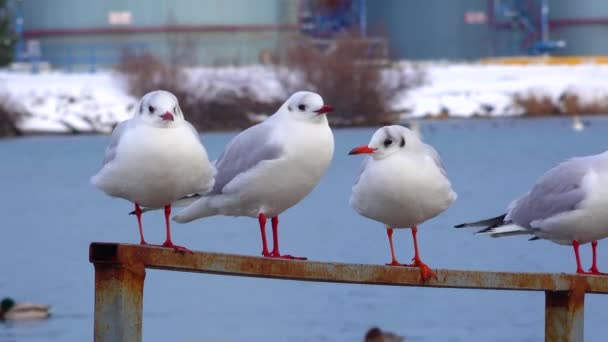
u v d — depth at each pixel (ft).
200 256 31.83
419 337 60.54
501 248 79.56
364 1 281.33
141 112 32.96
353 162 149.18
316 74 194.49
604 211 37.99
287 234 89.76
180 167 32.78
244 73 198.49
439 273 35.17
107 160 33.47
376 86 197.16
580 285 36.88
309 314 64.03
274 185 36.50
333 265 33.81
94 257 30.71
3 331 61.05
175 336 60.44
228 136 179.52
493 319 64.03
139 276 30.99
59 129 193.88
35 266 79.66
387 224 36.96
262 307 65.87
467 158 157.79
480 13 279.90
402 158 35.45
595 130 198.29
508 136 189.26
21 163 154.81
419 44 279.28
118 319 30.73
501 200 112.27
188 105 192.34
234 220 94.27
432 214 36.14
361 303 66.95
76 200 118.01
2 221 102.99
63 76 212.02
